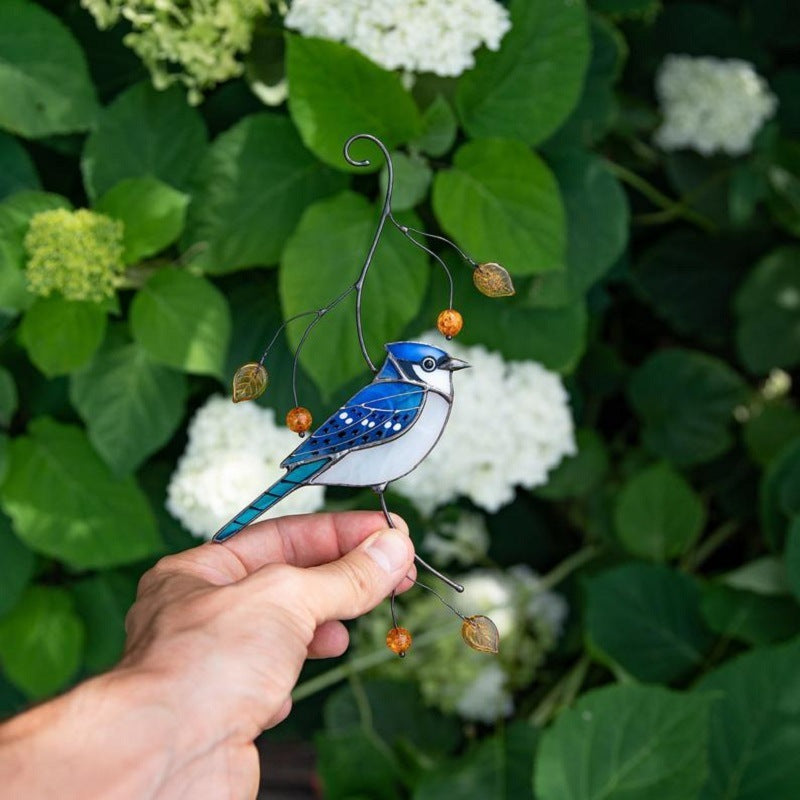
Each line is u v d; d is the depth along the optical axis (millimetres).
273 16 860
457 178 861
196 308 865
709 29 1245
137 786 545
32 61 853
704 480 1238
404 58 825
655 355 1134
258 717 575
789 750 887
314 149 837
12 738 543
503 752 975
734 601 995
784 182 1161
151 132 884
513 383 936
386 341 849
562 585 1144
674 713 867
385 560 629
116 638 986
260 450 896
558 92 863
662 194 1243
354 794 994
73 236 817
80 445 915
